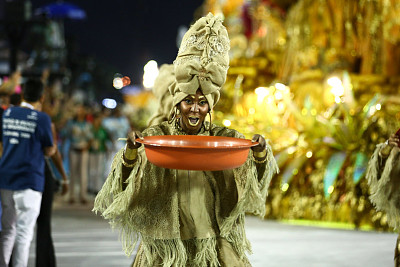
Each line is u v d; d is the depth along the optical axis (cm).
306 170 1298
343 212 1219
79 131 1653
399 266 584
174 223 472
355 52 1545
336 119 1317
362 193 1213
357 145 1280
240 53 2022
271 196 1320
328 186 1201
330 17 1550
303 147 1335
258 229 1173
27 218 691
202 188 482
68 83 3009
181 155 441
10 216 687
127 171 471
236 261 475
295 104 1484
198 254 476
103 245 1002
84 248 972
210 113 495
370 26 1518
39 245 743
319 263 855
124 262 862
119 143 2278
